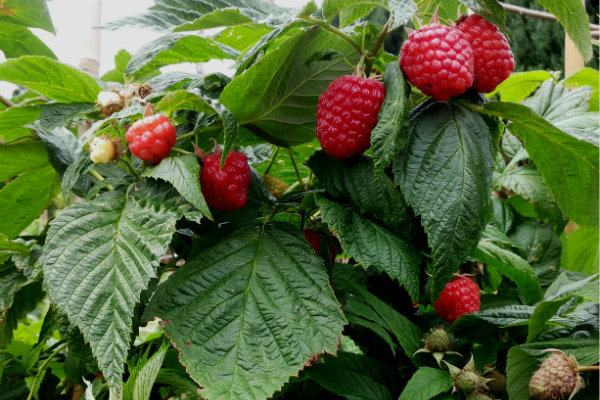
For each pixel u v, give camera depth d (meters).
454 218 0.24
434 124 0.25
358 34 0.27
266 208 0.28
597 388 0.26
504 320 0.28
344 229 0.25
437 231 0.24
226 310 0.24
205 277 0.24
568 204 0.29
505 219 0.37
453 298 0.29
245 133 0.30
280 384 0.22
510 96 0.46
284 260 0.25
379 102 0.25
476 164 0.25
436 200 0.24
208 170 0.25
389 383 0.29
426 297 0.30
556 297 0.28
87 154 0.26
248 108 0.27
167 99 0.24
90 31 0.41
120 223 0.24
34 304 0.33
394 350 0.28
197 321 0.23
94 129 0.25
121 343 0.22
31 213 0.33
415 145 0.25
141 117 0.26
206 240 0.26
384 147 0.23
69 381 0.34
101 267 0.23
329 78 0.28
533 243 0.36
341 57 0.26
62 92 0.28
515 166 0.39
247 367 0.23
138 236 0.23
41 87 0.28
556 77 0.43
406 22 0.23
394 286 0.32
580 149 0.26
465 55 0.24
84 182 0.30
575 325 0.28
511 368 0.26
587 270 0.40
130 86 0.26
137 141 0.24
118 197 0.25
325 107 0.25
